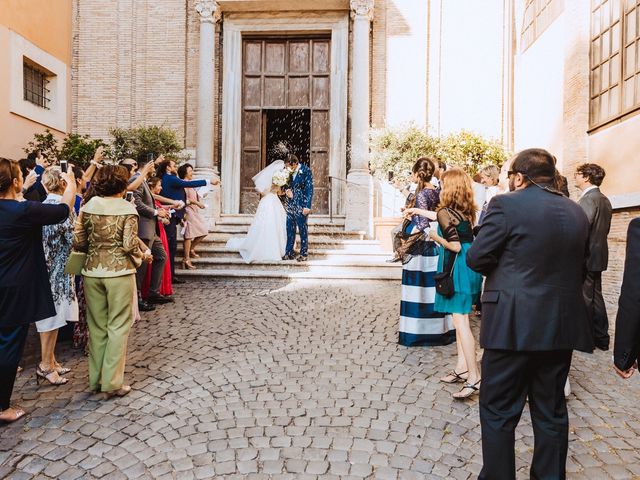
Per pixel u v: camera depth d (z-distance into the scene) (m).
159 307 6.86
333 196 12.83
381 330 5.87
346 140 12.80
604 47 8.90
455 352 5.13
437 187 5.78
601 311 5.23
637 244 2.32
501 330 2.52
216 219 12.09
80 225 4.00
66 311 4.39
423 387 4.24
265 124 13.57
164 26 13.02
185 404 3.89
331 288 8.20
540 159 2.70
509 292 2.54
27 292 3.63
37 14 11.66
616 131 8.44
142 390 4.15
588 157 9.42
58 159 11.18
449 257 4.10
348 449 3.23
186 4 13.02
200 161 12.32
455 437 3.41
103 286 3.99
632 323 2.32
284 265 9.27
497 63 12.59
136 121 13.02
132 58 13.07
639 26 7.79
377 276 8.73
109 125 13.08
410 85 12.62
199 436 3.40
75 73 13.18
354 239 11.38
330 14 12.81
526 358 2.54
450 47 12.66
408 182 10.53
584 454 3.22
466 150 11.05
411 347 5.26
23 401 3.98
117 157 11.75
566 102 9.89
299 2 12.33
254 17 12.95
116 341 3.96
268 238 9.44
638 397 4.12
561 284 2.54
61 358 5.04
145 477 2.94
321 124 13.27
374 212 11.91
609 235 8.51
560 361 2.59
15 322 3.58
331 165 12.87
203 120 12.30
